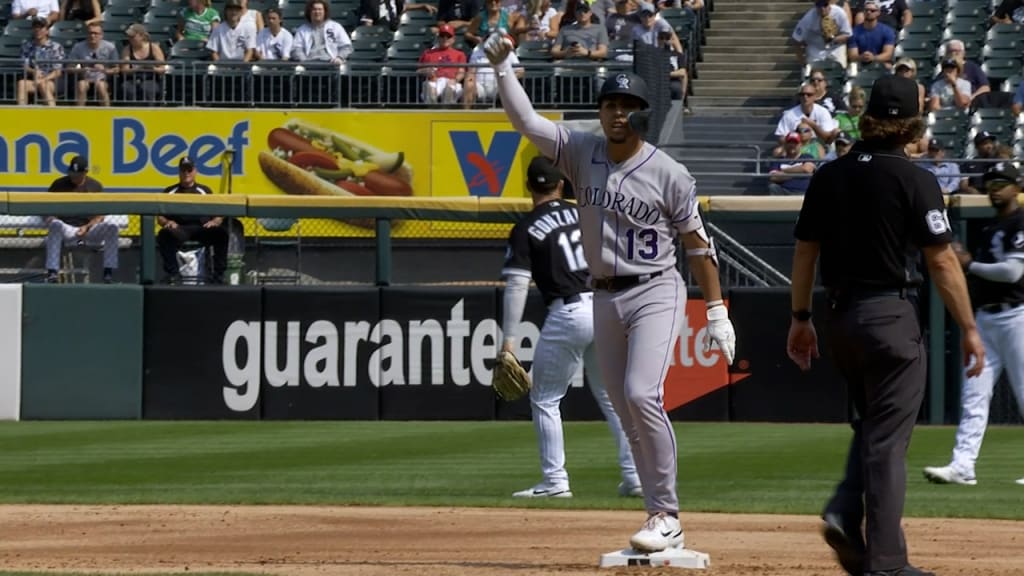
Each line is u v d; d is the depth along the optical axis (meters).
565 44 63.09
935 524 26.02
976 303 31.89
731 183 63.16
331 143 60.22
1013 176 31.17
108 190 60.38
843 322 18.09
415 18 69.75
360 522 26.06
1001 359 31.78
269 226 50.16
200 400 48.34
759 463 36.28
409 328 48.34
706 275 20.30
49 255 50.19
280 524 25.81
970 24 70.81
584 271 28.03
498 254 50.62
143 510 27.73
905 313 17.95
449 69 61.03
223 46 64.62
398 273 50.91
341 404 48.31
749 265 49.16
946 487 31.62
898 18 71.12
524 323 48.03
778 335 47.62
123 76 60.72
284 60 63.69
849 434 43.75
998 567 21.05
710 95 70.31
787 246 49.53
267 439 42.41
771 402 47.75
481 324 48.16
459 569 20.38
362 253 50.41
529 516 26.69
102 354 48.34
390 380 48.34
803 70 69.25
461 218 48.56
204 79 60.72
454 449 39.75
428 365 48.34
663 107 58.50
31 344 48.38
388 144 60.16
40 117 60.12
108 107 60.28
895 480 17.77
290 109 60.44
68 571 20.22
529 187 28.38
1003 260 31.14
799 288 18.81
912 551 22.81
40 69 60.94
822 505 28.25
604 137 20.06
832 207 18.17
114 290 48.31
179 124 60.34
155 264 48.91
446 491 30.52
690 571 20.02
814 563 21.06
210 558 21.88
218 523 25.98
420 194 60.22
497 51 19.61
